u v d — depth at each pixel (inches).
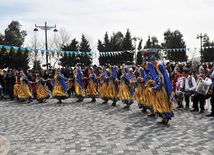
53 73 666.8
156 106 296.2
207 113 358.0
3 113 411.5
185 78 401.4
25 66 1350.9
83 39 1958.7
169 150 206.2
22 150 219.3
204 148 207.0
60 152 210.2
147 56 832.3
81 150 213.6
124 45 2623.0
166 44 3139.8
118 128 285.1
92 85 502.6
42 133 274.7
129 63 2541.8
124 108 418.6
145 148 213.5
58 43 1565.0
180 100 403.5
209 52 2329.0
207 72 385.4
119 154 201.0
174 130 268.5
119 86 451.5
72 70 615.5
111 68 448.8
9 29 2955.2
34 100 563.2
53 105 473.1
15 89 548.7
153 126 290.0
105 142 234.2
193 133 253.6
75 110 410.9
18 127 309.0
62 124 314.3
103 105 455.8
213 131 259.0
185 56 2460.6
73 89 619.8
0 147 229.0
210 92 352.5
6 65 1285.7
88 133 267.7
